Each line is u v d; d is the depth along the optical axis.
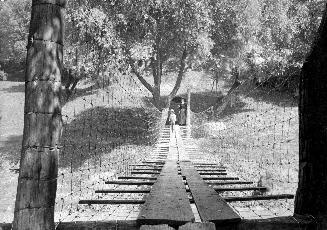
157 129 28.05
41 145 2.66
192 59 27.58
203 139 26.70
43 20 2.69
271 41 32.44
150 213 3.76
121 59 24.67
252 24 29.00
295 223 3.27
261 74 31.61
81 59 23.08
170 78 43.81
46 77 2.67
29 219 2.62
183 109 30.56
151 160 14.22
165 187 6.05
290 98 36.06
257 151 22.42
